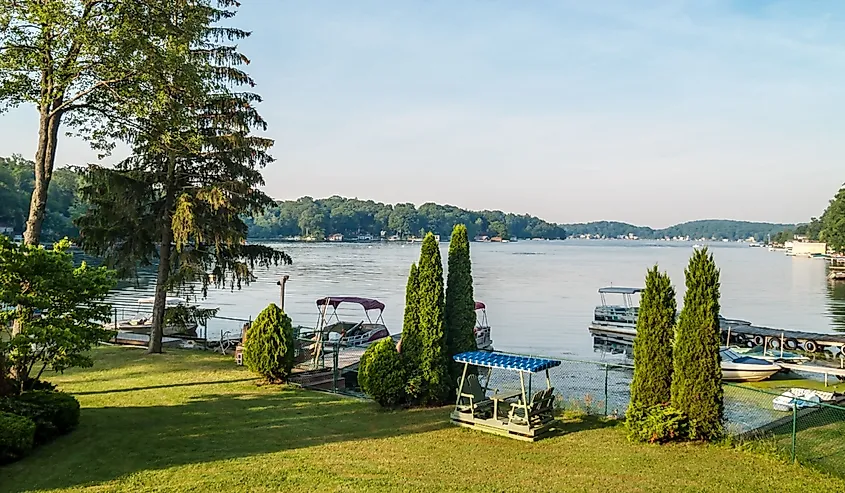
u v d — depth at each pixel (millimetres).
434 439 11344
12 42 12812
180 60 14555
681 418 11094
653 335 11633
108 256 19938
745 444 10883
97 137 15391
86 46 12992
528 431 11359
